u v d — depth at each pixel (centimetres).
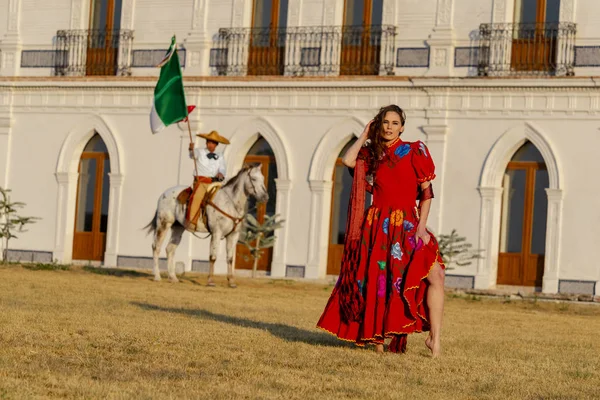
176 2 3103
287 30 2989
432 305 1054
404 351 1077
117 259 3103
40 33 3250
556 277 2705
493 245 2769
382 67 2895
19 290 1684
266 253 2986
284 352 1026
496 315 1833
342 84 2891
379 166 1052
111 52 3186
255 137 3005
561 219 2709
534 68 2772
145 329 1165
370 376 905
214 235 2277
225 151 3014
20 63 3269
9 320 1184
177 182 3061
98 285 1967
